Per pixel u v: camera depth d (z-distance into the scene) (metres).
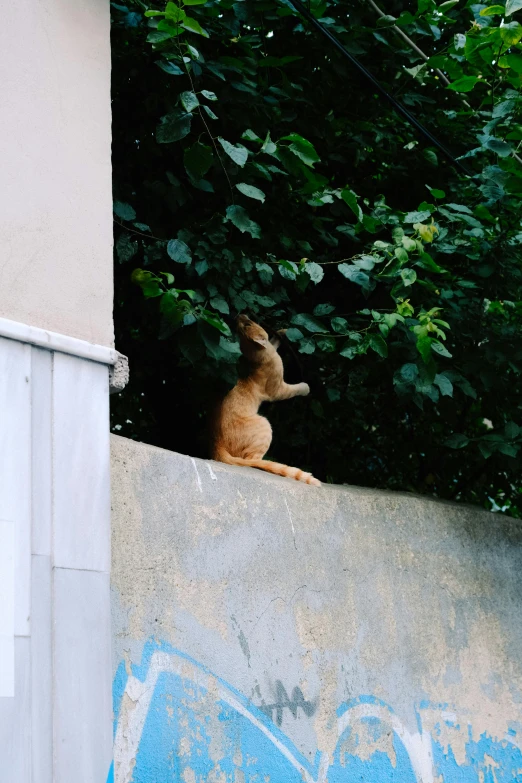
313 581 4.30
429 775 4.57
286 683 4.02
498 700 5.08
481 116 6.03
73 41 3.69
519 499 6.66
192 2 4.25
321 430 6.23
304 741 4.02
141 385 5.71
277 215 5.37
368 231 5.16
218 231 4.82
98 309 3.60
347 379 6.04
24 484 3.12
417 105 6.00
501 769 4.97
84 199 3.61
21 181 3.39
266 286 5.31
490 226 5.62
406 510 4.93
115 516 3.53
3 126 3.36
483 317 5.72
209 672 3.72
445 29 6.11
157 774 3.44
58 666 3.09
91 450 3.40
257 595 4.02
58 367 3.35
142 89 5.09
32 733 2.96
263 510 4.16
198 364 4.87
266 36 5.64
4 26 3.43
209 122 5.16
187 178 5.15
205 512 3.89
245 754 3.77
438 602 4.92
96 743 3.15
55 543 3.18
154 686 3.50
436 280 5.73
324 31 5.03
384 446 6.60
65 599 3.17
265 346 5.45
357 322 5.57
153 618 3.57
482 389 5.87
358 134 5.80
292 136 4.68
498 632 5.22
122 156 5.17
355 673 4.36
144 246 4.91
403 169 6.01
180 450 5.74
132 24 4.83
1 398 3.12
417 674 4.67
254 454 5.35
